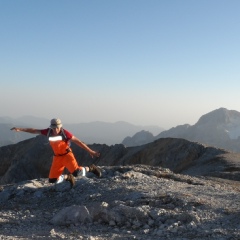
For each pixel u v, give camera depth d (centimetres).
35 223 966
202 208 957
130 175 1503
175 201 1024
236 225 822
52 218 970
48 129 929
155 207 999
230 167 3800
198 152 5719
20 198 1393
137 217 918
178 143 6284
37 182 1575
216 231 780
